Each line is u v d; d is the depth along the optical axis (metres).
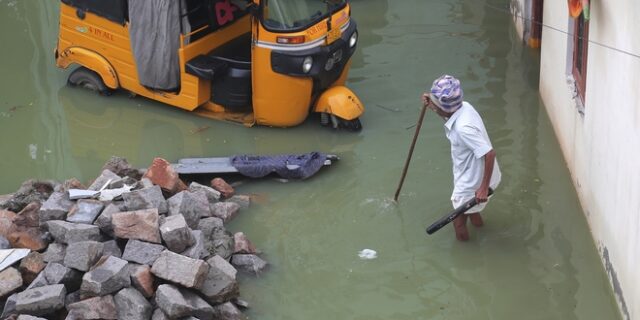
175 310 8.02
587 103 9.81
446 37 15.36
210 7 12.18
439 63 14.33
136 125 12.59
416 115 12.62
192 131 12.37
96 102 13.24
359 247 9.81
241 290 9.12
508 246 9.65
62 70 14.29
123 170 10.60
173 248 8.84
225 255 9.32
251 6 11.20
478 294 8.98
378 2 17.08
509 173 11.03
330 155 11.30
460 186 9.16
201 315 8.25
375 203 10.56
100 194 9.73
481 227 9.98
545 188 10.69
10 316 7.99
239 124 12.45
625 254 8.16
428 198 10.59
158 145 12.05
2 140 12.34
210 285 8.56
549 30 12.11
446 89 8.76
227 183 11.03
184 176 10.97
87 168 11.60
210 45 12.34
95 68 12.95
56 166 11.67
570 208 10.26
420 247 9.76
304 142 11.98
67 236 8.89
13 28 16.02
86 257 8.45
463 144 8.89
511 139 11.86
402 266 9.46
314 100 12.24
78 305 8.05
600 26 9.15
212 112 12.69
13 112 13.05
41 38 15.57
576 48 10.52
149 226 8.86
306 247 9.84
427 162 11.38
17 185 11.27
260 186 10.98
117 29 12.35
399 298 8.98
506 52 14.60
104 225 9.01
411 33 15.60
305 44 11.34
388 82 13.71
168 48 11.96
